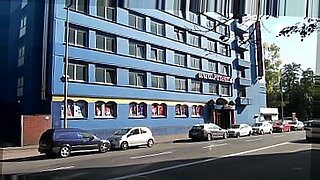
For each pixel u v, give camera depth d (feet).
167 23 119.14
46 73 92.27
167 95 121.49
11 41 96.12
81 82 97.04
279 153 63.46
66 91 88.38
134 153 67.82
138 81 113.29
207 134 100.89
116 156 62.80
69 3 55.47
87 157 62.80
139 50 113.50
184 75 124.26
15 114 94.58
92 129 98.63
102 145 71.92
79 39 97.30
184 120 125.59
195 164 50.24
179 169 45.70
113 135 81.25
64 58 91.15
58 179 38.81
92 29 99.45
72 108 95.25
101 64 101.96
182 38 123.03
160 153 66.18
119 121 105.70
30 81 95.20
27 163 55.16
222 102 120.57
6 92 95.96
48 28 92.68
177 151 69.41
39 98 93.86
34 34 94.32
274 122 120.98
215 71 120.16
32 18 94.07
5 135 92.94
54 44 92.32
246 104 114.93
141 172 43.47
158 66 118.32
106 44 103.91
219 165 49.08
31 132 85.92
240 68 81.35
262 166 48.03
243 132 112.37
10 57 96.43
